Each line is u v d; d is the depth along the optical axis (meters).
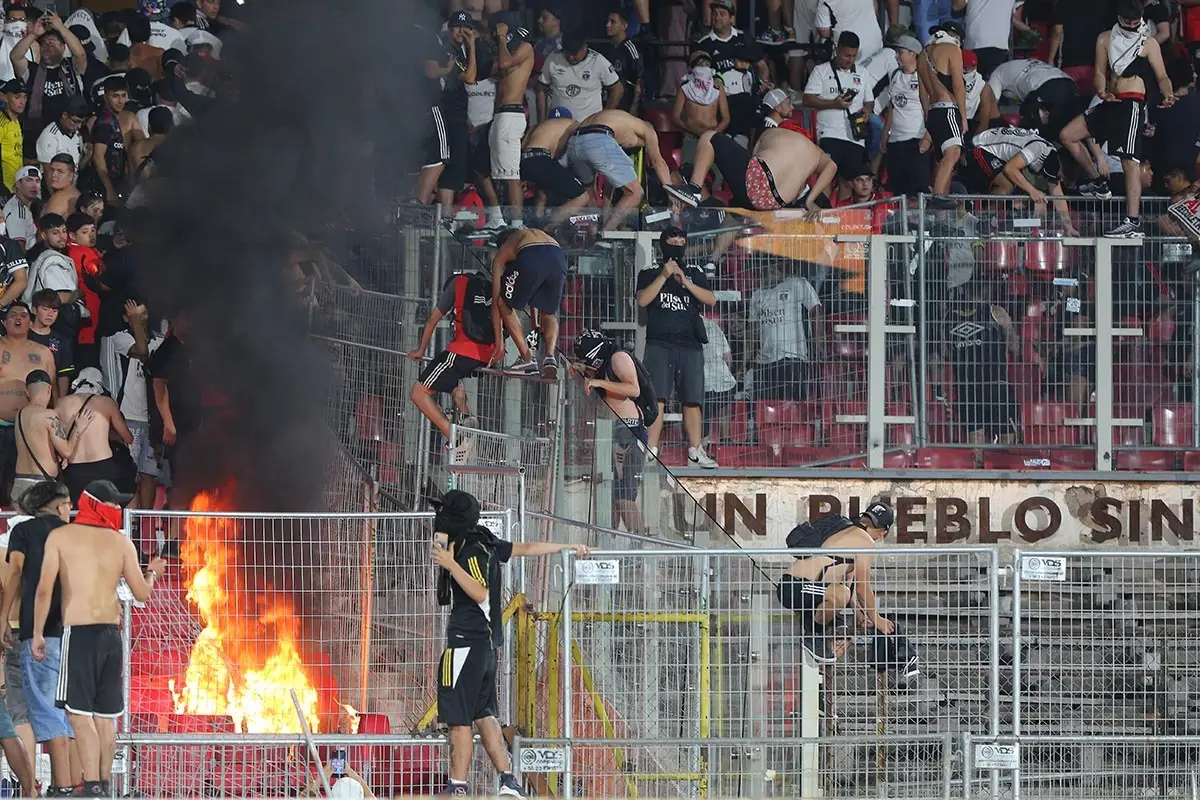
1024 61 60.44
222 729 38.28
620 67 60.34
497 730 33.94
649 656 37.66
